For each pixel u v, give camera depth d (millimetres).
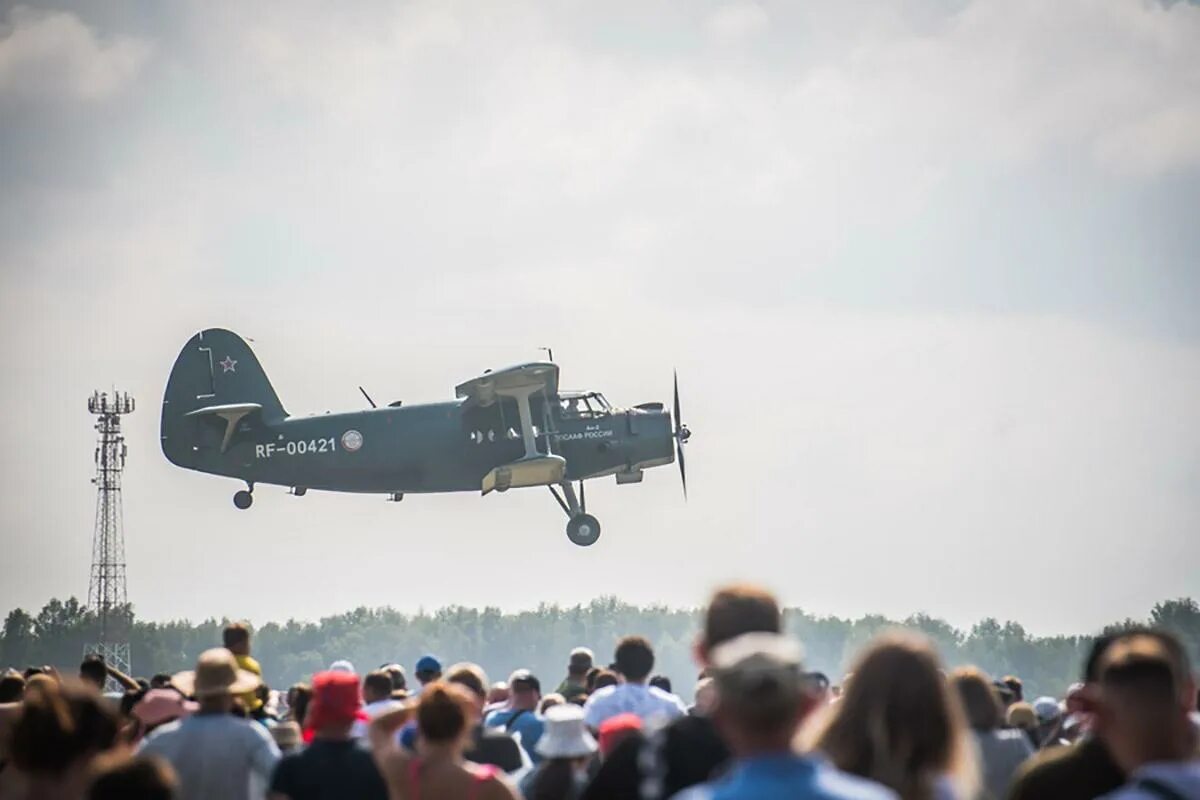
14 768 31219
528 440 138625
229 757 37250
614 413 143500
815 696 23688
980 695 38469
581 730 40031
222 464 150500
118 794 25859
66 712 28484
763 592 28312
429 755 34000
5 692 49781
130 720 47094
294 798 35781
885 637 25797
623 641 42781
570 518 143500
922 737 24875
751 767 22547
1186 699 26953
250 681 38969
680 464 143750
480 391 139000
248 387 156125
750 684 22578
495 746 43281
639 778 29391
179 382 157500
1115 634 30703
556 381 140250
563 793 39406
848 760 25047
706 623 28266
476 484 144375
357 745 36375
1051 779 30438
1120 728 25781
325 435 146625
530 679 51500
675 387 144375
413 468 144125
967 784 25359
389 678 49812
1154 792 24859
